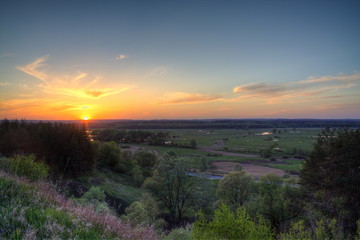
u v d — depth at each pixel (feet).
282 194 86.17
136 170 207.51
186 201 131.23
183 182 128.47
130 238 14.02
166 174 127.75
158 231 20.21
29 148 114.32
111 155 208.23
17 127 142.31
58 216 12.88
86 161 143.43
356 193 67.36
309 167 86.74
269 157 380.78
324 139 89.86
